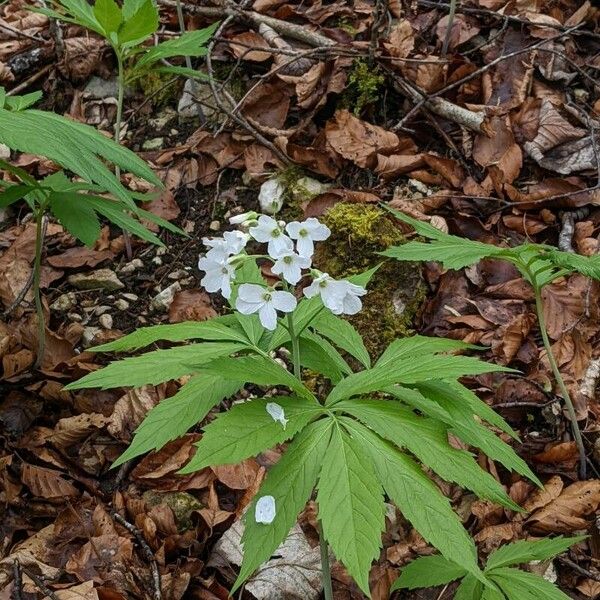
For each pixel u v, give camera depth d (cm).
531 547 67
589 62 111
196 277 95
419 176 100
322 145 103
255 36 114
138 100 114
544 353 88
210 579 74
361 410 59
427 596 74
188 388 63
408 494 57
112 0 82
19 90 114
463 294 91
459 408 60
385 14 114
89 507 78
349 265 91
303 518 78
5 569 73
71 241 98
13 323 90
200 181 104
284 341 64
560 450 81
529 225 96
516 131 103
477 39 113
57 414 84
